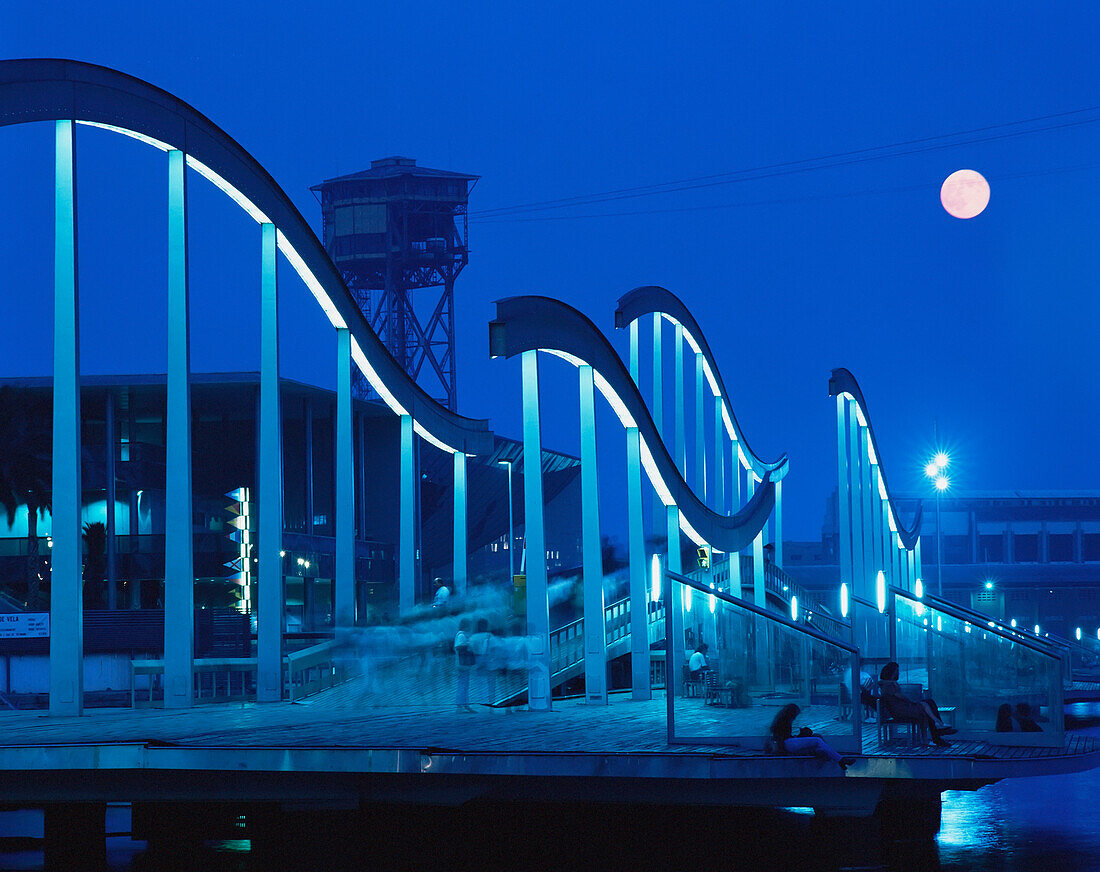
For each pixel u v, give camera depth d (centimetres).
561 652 3791
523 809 2708
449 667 3738
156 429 8044
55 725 2455
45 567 6544
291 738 2153
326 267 3684
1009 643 2495
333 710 2936
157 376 6875
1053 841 2573
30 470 6406
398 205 13600
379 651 3741
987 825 2797
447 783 2038
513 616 4228
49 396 6650
